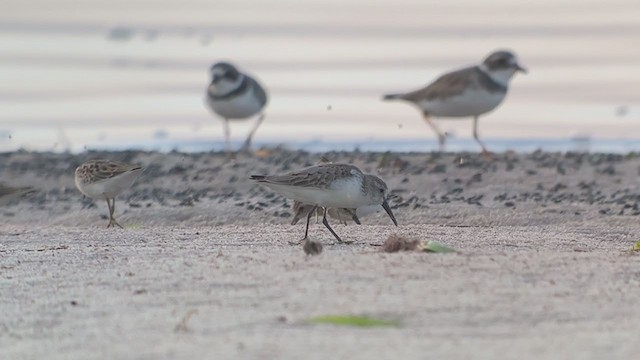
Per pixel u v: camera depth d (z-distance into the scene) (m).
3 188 15.23
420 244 10.95
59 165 18.59
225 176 17.39
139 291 9.50
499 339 7.84
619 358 7.38
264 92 21.80
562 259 10.43
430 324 8.21
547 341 7.79
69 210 16.05
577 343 7.73
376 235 12.48
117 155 19.03
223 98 21.17
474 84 19.72
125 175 14.60
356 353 7.50
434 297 8.91
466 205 15.34
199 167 17.98
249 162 18.17
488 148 21.67
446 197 15.90
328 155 18.45
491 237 12.33
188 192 16.66
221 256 10.86
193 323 8.36
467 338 7.86
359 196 12.02
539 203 15.49
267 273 9.88
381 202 12.42
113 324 8.51
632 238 12.75
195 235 12.84
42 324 8.65
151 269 10.38
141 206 15.87
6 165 18.61
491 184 16.62
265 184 11.84
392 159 17.80
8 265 10.96
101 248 11.90
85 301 9.28
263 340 7.85
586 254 10.83
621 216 14.62
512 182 16.73
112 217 15.05
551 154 18.66
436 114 20.30
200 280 9.77
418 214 14.93
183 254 11.22
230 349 7.66
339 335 7.94
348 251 11.05
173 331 8.20
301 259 10.44
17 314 8.95
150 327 8.36
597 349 7.59
